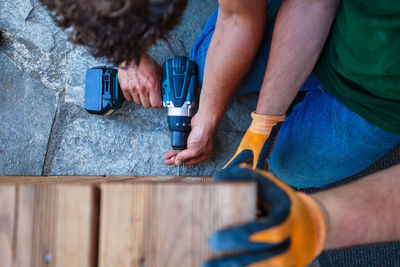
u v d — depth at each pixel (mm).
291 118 1265
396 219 584
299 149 1221
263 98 1034
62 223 448
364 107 957
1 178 998
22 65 1605
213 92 1241
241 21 1017
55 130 1599
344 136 1080
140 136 1607
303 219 451
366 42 767
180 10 544
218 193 421
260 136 1057
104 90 1446
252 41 1067
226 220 418
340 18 860
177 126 1404
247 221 414
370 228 562
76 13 486
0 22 1608
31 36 1607
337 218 550
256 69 1271
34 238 451
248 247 404
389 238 593
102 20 475
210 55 1171
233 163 1076
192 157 1446
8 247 452
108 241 439
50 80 1612
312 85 1228
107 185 440
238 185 418
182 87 1373
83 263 443
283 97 1010
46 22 1607
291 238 435
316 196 586
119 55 527
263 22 1038
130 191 438
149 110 1614
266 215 479
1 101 1596
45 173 1581
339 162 1170
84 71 1609
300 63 950
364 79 876
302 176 1298
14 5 1604
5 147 1582
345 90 979
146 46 549
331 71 1019
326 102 1188
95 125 1606
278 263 411
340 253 1413
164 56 1610
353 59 861
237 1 936
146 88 1416
